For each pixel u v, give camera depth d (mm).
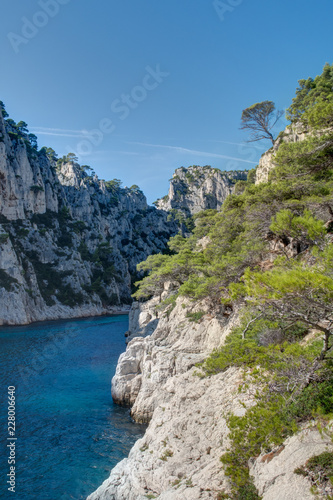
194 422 15055
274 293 10180
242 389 13875
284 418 10430
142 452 15906
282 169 24172
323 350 10969
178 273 43562
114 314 128125
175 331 30891
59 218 145375
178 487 11898
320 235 12719
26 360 45062
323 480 7930
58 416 26047
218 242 35594
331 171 22750
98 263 146625
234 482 10109
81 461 19516
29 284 105500
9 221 117500
